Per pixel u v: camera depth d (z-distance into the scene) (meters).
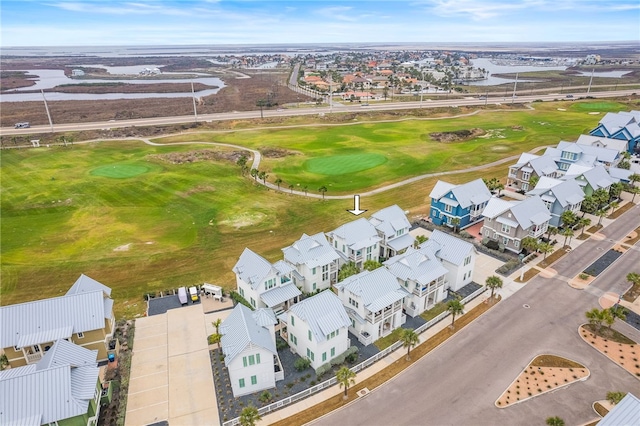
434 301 61.09
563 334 53.56
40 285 67.62
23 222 90.69
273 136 168.00
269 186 111.44
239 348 43.97
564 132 161.50
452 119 195.00
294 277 63.72
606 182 91.38
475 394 44.81
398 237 73.19
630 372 46.97
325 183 113.06
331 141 158.75
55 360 42.72
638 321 55.53
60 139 163.38
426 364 49.47
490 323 56.38
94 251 78.12
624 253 72.62
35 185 112.38
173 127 183.50
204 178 117.56
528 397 44.12
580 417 41.53
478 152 138.88
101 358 51.66
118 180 115.88
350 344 53.41
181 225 88.75
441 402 43.94
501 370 48.00
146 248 79.06
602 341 52.03
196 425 42.16
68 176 119.56
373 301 52.56
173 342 54.16
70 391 39.00
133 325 57.34
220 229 86.62
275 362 49.66
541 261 71.25
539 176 98.25
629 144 126.31
